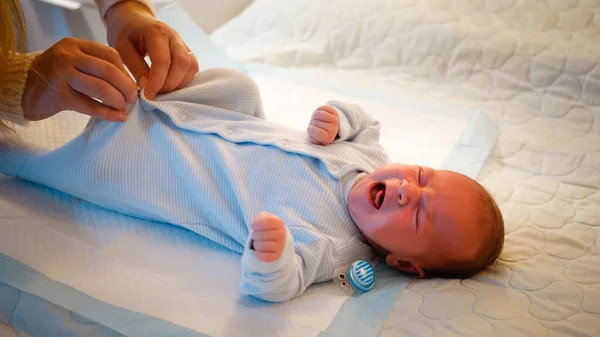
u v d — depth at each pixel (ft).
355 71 5.65
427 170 3.55
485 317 2.87
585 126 4.61
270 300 3.05
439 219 3.32
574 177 4.09
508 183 4.07
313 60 5.79
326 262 3.33
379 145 4.24
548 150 4.38
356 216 3.52
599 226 3.60
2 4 2.93
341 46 5.80
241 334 2.81
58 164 3.51
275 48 5.90
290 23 6.04
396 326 2.85
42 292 2.90
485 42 5.19
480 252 3.29
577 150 4.35
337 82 5.35
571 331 2.78
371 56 5.69
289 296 3.09
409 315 2.92
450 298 3.01
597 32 5.09
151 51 3.63
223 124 3.81
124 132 3.49
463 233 3.28
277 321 2.92
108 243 3.42
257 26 6.15
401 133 4.77
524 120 4.78
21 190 3.66
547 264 3.31
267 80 5.44
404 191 3.36
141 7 4.19
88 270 3.11
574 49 4.87
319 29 5.92
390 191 3.42
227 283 3.22
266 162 3.66
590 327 2.80
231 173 3.57
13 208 3.36
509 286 3.12
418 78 5.45
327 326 2.89
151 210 3.56
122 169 3.49
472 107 4.97
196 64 3.96
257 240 2.81
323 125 3.84
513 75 5.03
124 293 2.99
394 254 3.45
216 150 3.65
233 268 3.38
